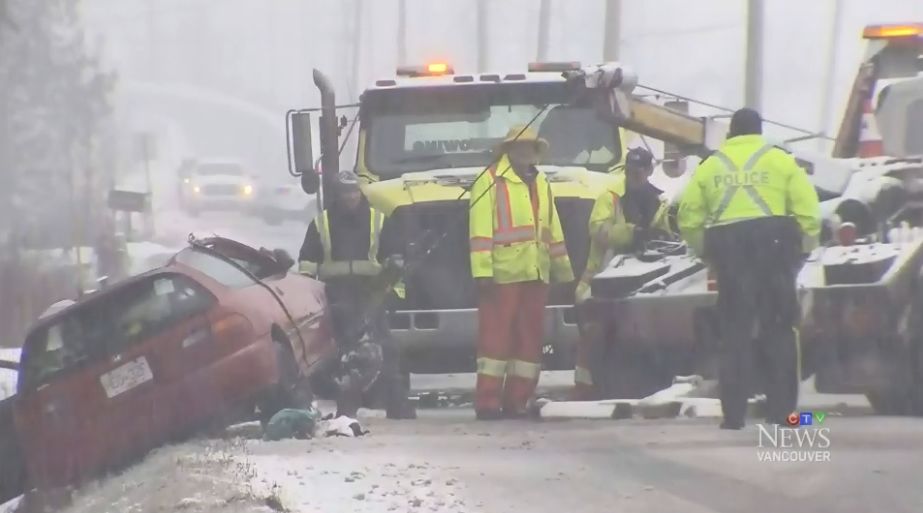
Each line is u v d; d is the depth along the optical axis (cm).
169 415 4125
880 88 5459
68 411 4122
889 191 4488
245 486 3141
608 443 3800
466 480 3272
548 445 3803
